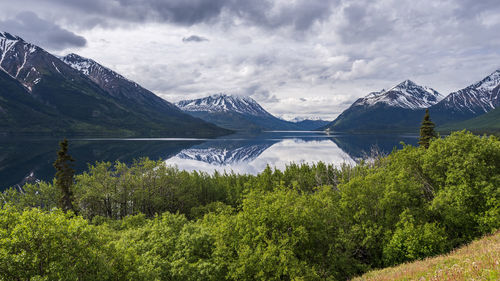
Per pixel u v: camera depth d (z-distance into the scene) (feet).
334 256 105.60
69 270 66.23
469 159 110.83
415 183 127.95
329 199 127.13
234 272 94.68
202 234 107.76
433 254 99.81
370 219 120.57
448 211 107.76
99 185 237.04
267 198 110.73
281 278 99.86
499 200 100.37
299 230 97.14
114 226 163.22
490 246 71.10
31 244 63.62
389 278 72.18
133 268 83.10
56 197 237.86
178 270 89.92
